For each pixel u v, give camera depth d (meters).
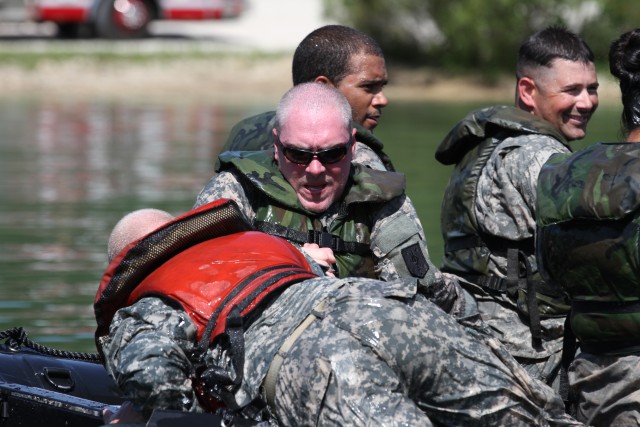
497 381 10.83
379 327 10.59
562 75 15.12
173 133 56.00
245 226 11.98
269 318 11.01
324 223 13.43
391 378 10.50
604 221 11.13
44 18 82.75
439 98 78.38
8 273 25.69
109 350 11.43
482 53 83.00
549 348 14.52
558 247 11.57
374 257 13.47
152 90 77.81
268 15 104.62
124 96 74.69
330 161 13.06
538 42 15.31
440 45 85.38
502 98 78.50
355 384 10.39
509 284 14.50
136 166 44.25
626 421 11.52
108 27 84.94
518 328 14.62
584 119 15.37
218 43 90.38
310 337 10.64
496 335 14.66
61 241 29.62
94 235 30.47
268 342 10.86
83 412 12.95
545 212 11.54
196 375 11.22
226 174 13.72
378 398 10.39
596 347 11.65
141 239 11.59
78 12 83.56
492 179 14.59
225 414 10.91
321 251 12.90
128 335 11.16
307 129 12.98
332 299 10.80
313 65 15.01
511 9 81.56
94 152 48.72
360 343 10.55
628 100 12.12
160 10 85.81
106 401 15.03
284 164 13.33
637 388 11.43
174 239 11.68
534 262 14.45
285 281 11.18
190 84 79.06
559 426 11.21
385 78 15.12
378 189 13.30
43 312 22.33
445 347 10.71
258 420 10.98
